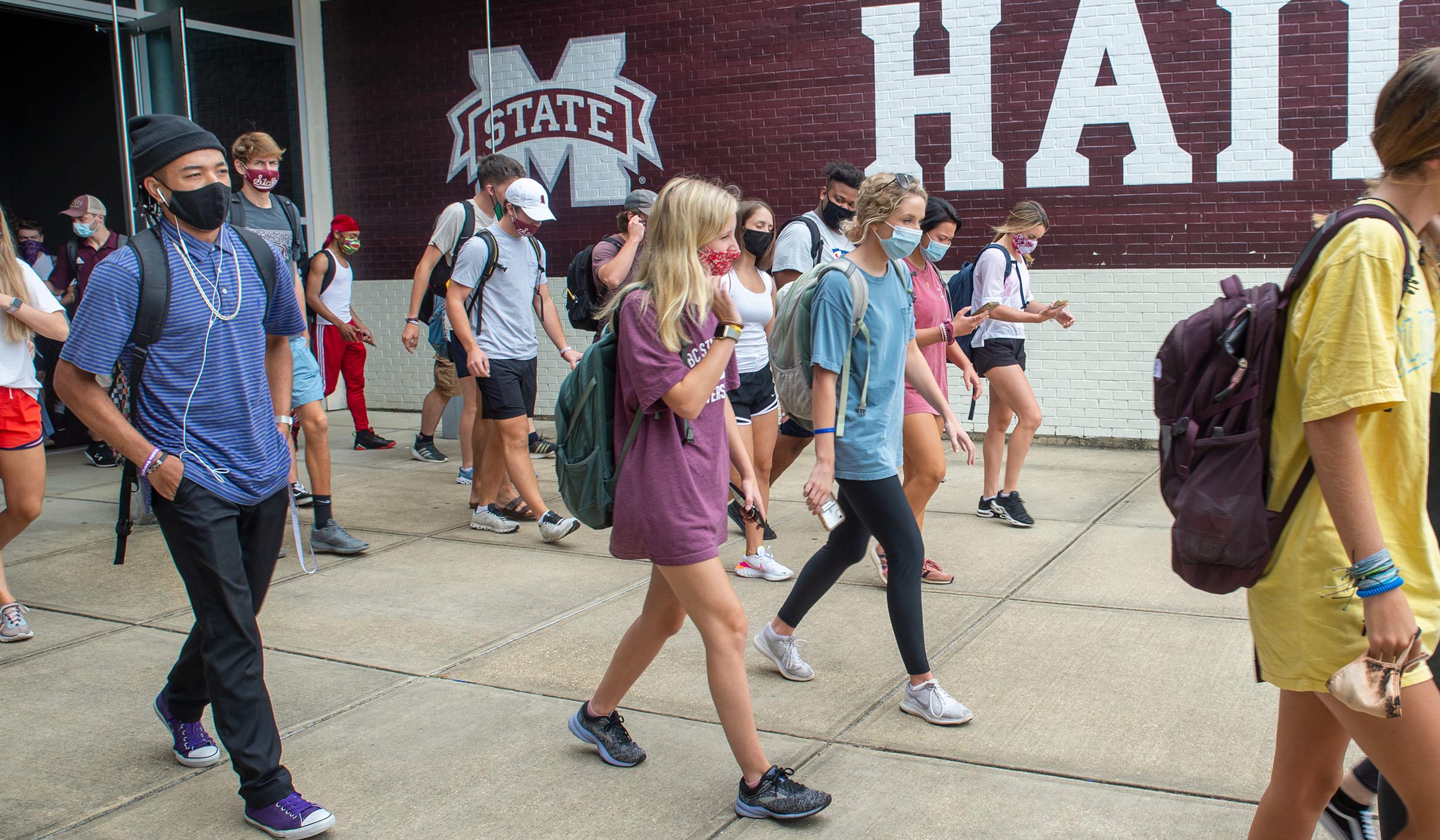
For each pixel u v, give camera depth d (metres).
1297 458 2.04
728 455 3.19
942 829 2.99
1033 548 5.86
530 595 5.21
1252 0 7.99
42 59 11.13
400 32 10.70
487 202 7.09
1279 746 2.30
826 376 3.57
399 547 6.14
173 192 2.96
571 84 10.07
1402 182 2.00
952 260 9.02
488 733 3.67
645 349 2.89
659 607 3.25
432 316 7.80
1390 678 1.90
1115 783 3.23
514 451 6.18
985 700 3.87
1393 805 2.26
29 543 6.25
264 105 10.64
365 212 11.14
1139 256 8.49
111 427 2.90
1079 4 8.42
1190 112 8.24
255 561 3.15
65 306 8.71
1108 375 8.70
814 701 3.89
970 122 8.81
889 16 8.93
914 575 3.66
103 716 3.86
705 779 3.33
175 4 9.88
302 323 3.41
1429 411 2.10
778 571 5.39
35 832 3.07
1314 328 1.94
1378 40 7.75
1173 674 4.05
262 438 3.13
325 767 3.43
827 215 5.81
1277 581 2.10
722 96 9.54
